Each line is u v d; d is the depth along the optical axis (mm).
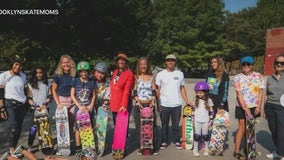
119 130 6297
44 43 26719
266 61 41000
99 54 30344
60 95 6496
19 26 23156
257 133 8336
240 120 6121
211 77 6637
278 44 38906
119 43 29734
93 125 6645
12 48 31750
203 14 46938
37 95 6516
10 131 6152
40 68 6602
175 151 6738
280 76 5836
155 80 6855
